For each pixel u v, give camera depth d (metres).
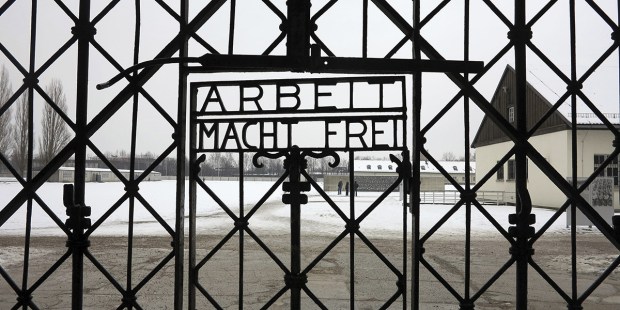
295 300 2.30
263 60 2.20
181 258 2.30
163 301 6.13
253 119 2.34
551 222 2.24
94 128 2.33
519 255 2.21
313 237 12.49
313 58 2.19
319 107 2.30
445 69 2.21
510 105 21.83
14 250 10.15
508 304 6.14
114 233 13.00
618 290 6.95
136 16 2.36
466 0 2.31
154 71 2.36
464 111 2.30
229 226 15.02
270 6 2.35
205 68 2.31
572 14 2.27
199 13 2.34
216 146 2.35
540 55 2.29
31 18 2.34
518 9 2.30
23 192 2.28
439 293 6.63
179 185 2.28
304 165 2.32
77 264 2.25
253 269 8.25
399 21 2.33
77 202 2.28
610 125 2.23
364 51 2.29
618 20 2.28
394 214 19.44
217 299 6.34
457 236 13.01
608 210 14.46
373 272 7.98
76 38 2.34
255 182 59.66
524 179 2.26
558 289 2.20
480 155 30.78
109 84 2.13
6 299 6.21
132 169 2.30
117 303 6.01
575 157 2.25
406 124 2.25
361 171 46.31
